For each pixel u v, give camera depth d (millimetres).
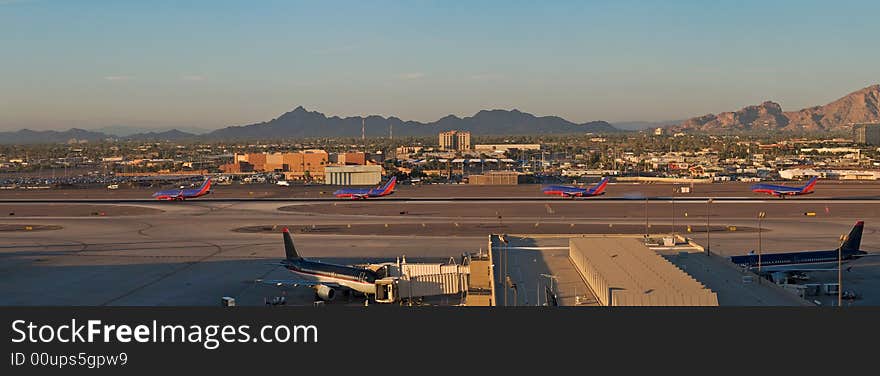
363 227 167125
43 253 132000
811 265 105750
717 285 79125
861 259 121000
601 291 69250
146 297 96312
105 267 118125
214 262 122562
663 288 63500
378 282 92500
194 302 93312
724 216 184125
